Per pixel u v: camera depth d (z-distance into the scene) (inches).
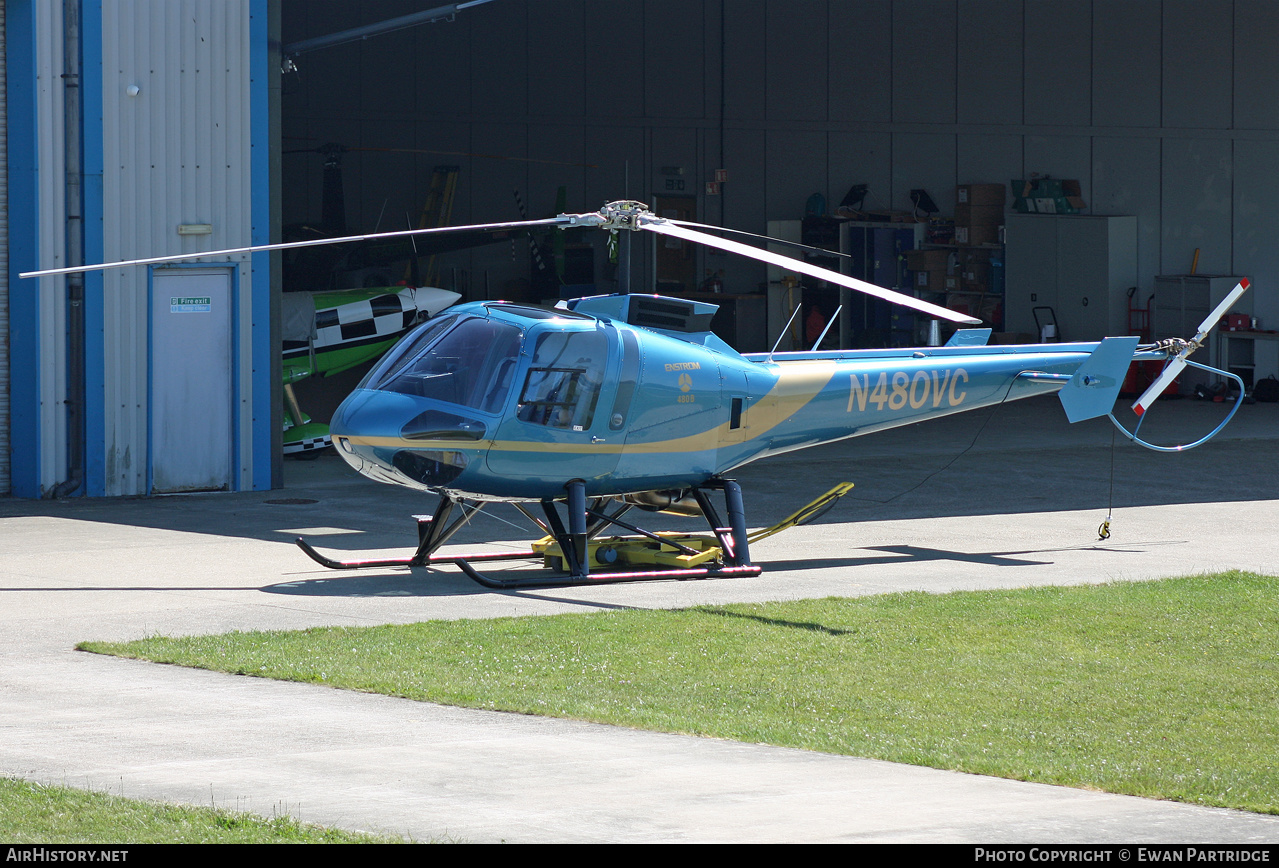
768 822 453.7
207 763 525.0
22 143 1251.2
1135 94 2260.1
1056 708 637.9
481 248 2458.2
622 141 2504.9
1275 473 1477.6
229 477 1343.5
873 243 2368.4
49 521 1171.3
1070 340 2247.8
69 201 1253.1
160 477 1311.5
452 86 2527.1
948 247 2369.6
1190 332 2130.9
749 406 976.9
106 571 965.8
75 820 447.5
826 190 2479.1
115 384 1284.4
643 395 930.1
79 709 610.5
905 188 2438.5
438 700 631.8
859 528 1182.3
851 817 462.0
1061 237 2246.6
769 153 2480.3
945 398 1040.2
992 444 1692.9
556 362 906.1
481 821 451.2
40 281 1258.6
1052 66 2316.7
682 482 981.2
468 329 916.6
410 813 460.1
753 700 642.8
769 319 2431.1
